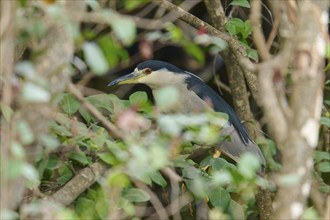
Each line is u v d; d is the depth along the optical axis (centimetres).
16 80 573
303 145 552
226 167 845
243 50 1066
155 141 607
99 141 753
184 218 1043
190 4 1264
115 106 858
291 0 600
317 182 1023
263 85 610
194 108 1198
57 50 576
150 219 987
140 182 836
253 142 1161
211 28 1072
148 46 682
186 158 860
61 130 745
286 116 590
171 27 648
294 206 554
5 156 537
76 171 805
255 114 1276
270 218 1059
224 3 1316
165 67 1245
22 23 566
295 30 578
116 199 698
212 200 844
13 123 551
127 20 547
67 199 742
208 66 1546
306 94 554
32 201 666
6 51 562
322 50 561
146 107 649
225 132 1120
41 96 522
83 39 656
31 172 530
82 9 581
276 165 1047
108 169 764
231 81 1207
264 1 1234
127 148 654
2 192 545
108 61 639
